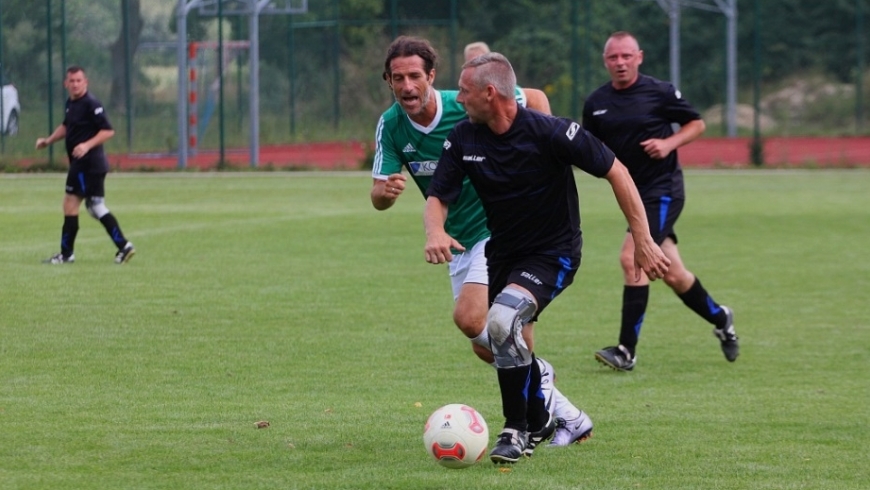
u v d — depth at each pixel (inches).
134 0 2940.5
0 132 2674.7
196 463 503.8
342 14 3602.4
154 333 835.4
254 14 2699.3
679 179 795.4
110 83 2950.3
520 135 498.9
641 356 795.4
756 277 1162.6
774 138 3449.8
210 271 1165.1
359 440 547.8
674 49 3331.7
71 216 1202.6
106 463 502.9
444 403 633.0
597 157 499.5
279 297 1007.6
